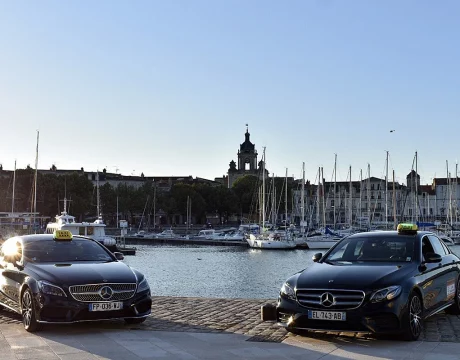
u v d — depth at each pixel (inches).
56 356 431.2
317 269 500.1
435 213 7436.0
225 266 2822.3
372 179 7219.5
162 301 700.0
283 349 446.6
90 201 5940.0
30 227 3848.4
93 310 512.7
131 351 445.4
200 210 6894.7
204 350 447.2
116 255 616.1
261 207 5132.9
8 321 579.2
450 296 558.9
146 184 7091.5
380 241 538.0
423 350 433.7
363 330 448.5
